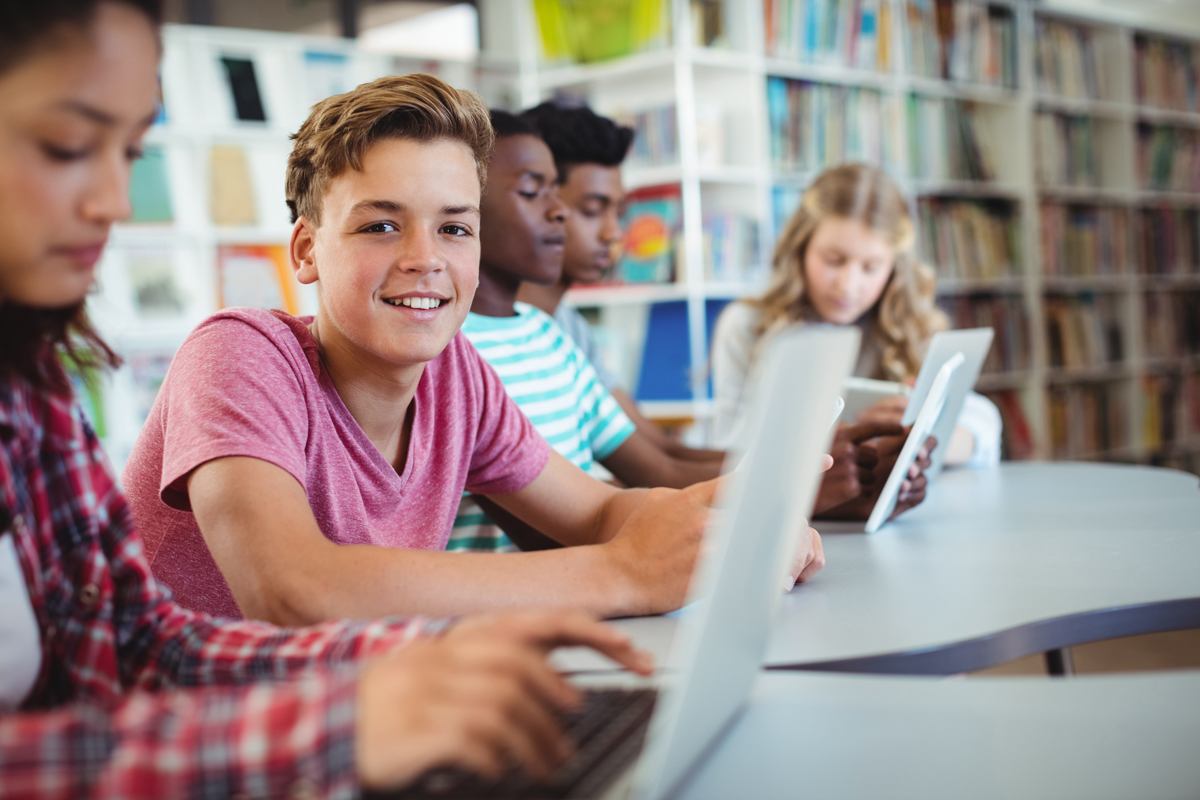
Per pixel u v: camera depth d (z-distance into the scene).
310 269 1.15
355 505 1.12
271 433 0.96
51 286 0.59
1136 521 1.31
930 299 2.61
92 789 0.45
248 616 0.87
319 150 1.07
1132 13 5.47
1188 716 0.63
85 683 0.74
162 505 1.10
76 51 0.56
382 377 1.12
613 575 0.91
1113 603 0.88
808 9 3.61
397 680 0.48
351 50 3.68
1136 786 0.53
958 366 1.46
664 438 2.20
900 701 0.67
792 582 0.97
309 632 0.72
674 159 3.37
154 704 0.48
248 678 0.71
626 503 1.26
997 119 4.36
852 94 3.76
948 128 4.12
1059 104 4.50
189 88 3.49
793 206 3.61
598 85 3.60
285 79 3.64
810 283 2.52
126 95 0.58
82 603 0.76
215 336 1.03
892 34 3.87
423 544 1.20
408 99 1.05
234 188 3.54
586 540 1.28
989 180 4.29
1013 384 4.37
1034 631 0.83
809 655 0.76
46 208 0.57
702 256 3.42
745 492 0.47
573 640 0.57
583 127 2.15
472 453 1.28
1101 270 4.72
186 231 3.44
